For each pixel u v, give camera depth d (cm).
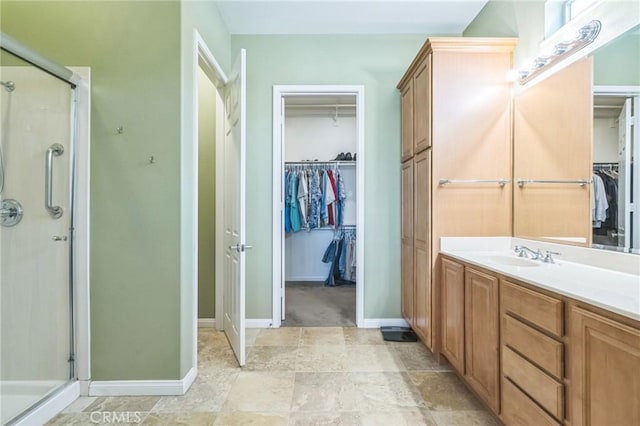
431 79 219
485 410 171
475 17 266
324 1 242
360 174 290
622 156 142
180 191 187
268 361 227
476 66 219
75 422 162
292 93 293
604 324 94
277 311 293
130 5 186
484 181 219
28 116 178
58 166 184
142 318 187
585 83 162
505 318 146
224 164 275
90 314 186
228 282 263
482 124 219
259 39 289
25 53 155
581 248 164
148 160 187
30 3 186
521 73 206
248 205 293
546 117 189
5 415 160
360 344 255
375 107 290
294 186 441
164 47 187
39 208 180
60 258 183
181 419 164
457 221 220
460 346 189
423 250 232
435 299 220
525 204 207
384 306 293
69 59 185
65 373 184
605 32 151
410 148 261
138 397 184
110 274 186
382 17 265
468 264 181
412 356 234
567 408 110
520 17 212
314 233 489
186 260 194
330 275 463
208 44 232
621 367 89
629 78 139
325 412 169
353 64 289
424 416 166
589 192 160
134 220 187
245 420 163
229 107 256
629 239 139
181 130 188
